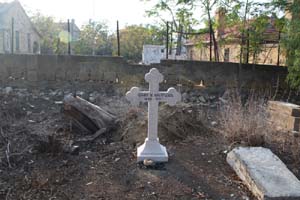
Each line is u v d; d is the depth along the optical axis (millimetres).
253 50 12195
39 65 11180
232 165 5051
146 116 6699
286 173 4504
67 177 4723
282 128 6840
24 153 5520
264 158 4875
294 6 9773
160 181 4590
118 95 10750
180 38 16188
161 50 21688
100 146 6070
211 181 4652
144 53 21969
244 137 5805
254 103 8031
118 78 11328
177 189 4402
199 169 5000
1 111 8070
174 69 11344
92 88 11133
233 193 4355
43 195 4207
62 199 4121
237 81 11406
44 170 4941
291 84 10469
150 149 5215
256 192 4230
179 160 5289
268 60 13469
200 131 6590
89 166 5109
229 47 14781
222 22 13062
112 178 4688
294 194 4031
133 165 5078
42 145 5676
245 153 5023
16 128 6941
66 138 6406
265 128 6043
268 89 11508
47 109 9125
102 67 11281
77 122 6809
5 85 11023
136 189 4383
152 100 5277
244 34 12094
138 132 6223
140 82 11281
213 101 10961
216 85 11422
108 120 6883
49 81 11250
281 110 7168
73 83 11266
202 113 8227
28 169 4977
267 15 11531
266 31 12031
